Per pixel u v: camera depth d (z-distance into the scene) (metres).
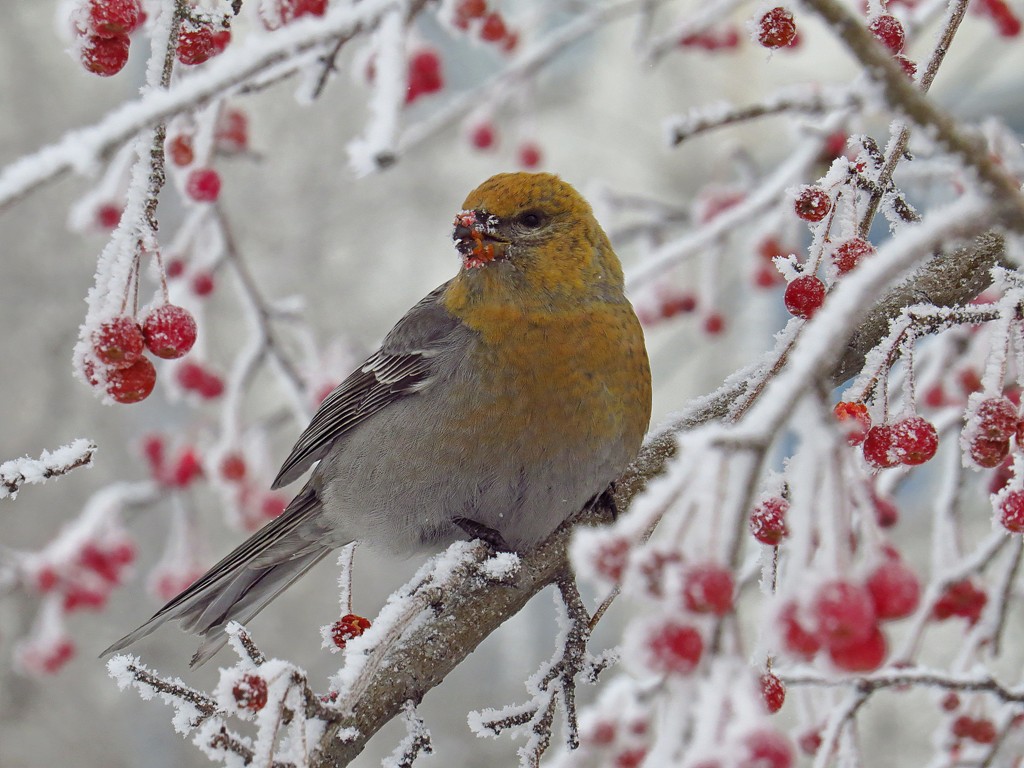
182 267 11.38
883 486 8.76
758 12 5.67
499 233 8.17
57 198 22.09
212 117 8.18
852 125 7.63
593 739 5.07
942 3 8.78
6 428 22.02
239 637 4.95
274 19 6.62
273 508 11.77
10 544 21.00
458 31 9.87
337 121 23.16
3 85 22.64
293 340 21.12
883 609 3.17
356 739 6.18
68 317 22.20
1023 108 17.53
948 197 10.99
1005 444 5.00
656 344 20.78
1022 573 8.56
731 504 2.94
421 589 6.04
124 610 16.98
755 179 12.82
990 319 4.99
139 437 14.03
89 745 20.02
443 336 8.40
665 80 21.62
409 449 8.36
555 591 7.00
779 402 2.99
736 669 2.90
